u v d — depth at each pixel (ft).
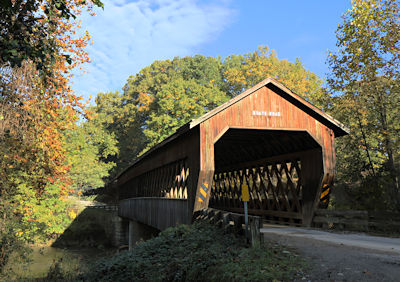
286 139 41.91
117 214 95.61
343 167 53.31
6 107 28.12
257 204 52.37
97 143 163.22
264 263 17.26
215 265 17.80
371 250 20.83
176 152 42.19
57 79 35.35
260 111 36.29
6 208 42.80
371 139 54.70
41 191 42.34
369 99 51.49
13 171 38.88
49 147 37.24
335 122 38.27
